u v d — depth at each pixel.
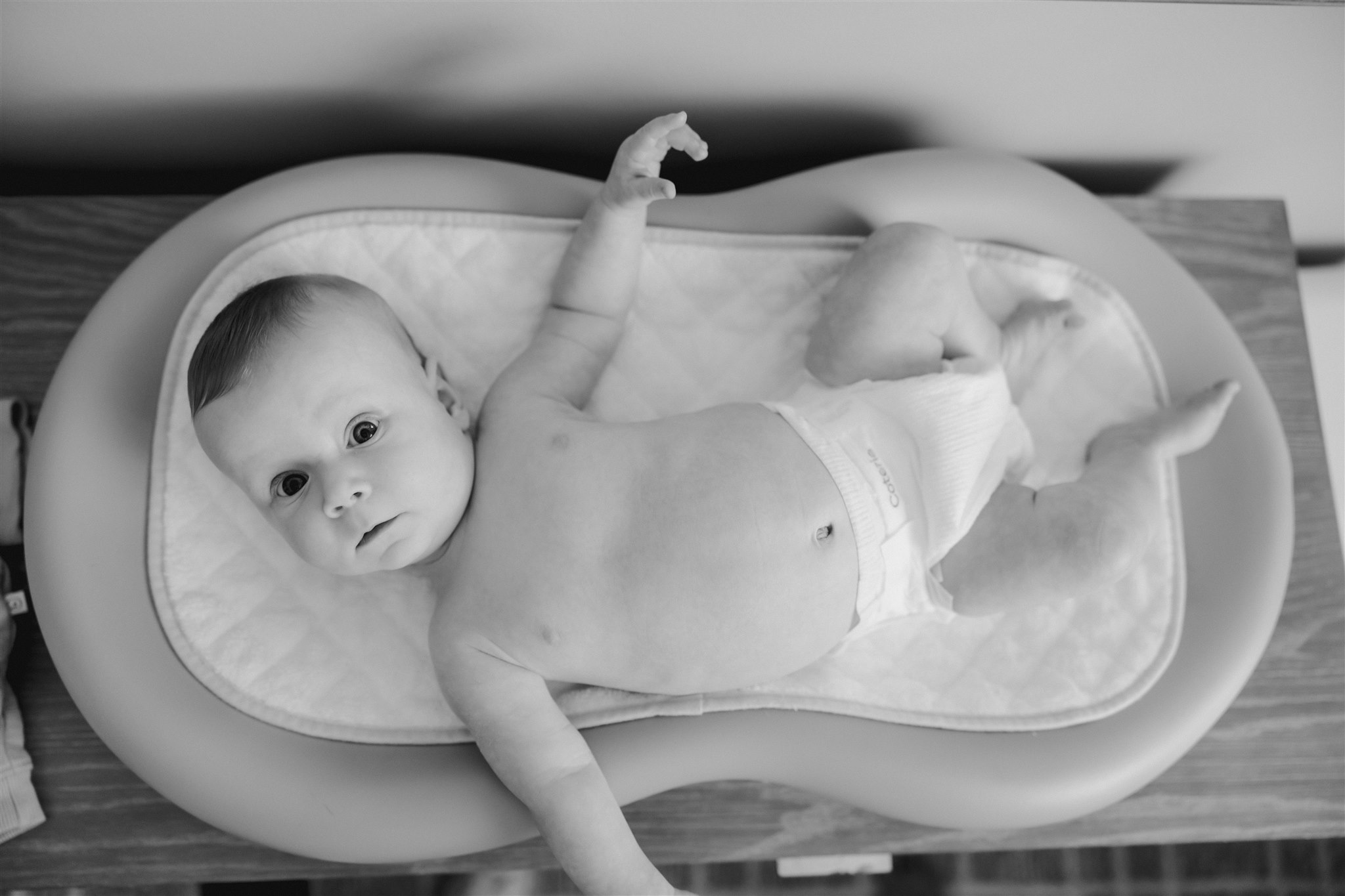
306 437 1.08
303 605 1.27
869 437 1.21
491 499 1.19
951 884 1.86
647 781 1.23
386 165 1.37
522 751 1.13
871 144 1.56
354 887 1.73
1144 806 1.38
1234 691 1.34
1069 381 1.46
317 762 1.20
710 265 1.42
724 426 1.19
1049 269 1.47
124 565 1.23
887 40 1.33
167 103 1.38
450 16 1.25
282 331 1.10
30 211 1.42
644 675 1.19
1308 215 1.76
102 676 1.19
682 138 1.18
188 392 1.16
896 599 1.23
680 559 1.13
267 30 1.25
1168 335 1.46
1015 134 1.55
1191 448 1.37
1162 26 1.33
